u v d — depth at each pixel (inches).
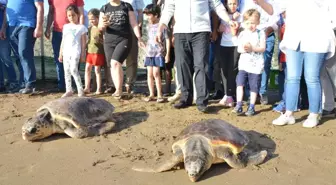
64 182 125.7
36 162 138.3
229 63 191.3
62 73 231.1
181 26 183.0
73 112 156.8
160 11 205.8
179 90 204.2
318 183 123.3
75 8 210.2
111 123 164.9
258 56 176.2
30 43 220.1
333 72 172.6
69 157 141.5
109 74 228.8
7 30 225.3
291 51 163.0
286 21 165.5
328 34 157.6
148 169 131.0
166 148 147.6
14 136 159.9
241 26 186.9
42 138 156.6
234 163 129.9
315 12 157.4
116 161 138.2
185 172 130.4
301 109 188.5
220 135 129.9
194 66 184.4
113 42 203.8
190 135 130.9
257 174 128.4
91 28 220.7
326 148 144.7
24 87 233.8
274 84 229.8
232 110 182.7
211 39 196.9
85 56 219.8
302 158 138.1
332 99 175.0
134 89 245.8
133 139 155.5
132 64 225.5
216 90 209.0
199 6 180.1
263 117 176.6
